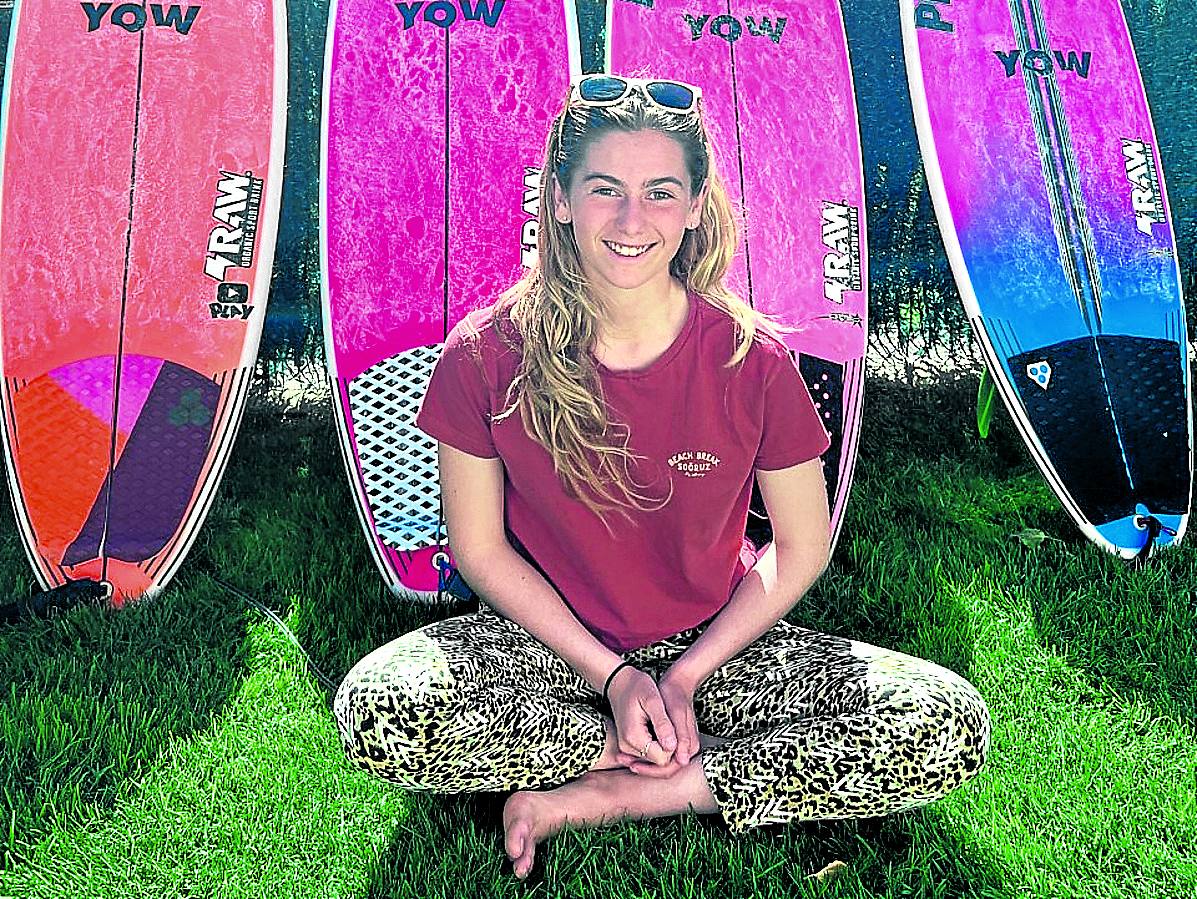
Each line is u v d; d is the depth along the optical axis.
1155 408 3.30
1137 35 3.82
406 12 3.28
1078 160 3.45
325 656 2.54
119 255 3.12
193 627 2.65
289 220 3.72
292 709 2.30
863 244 3.32
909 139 3.82
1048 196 3.41
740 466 2.00
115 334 3.09
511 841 1.82
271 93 3.23
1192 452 3.28
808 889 1.79
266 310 3.38
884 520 3.16
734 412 1.97
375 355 3.15
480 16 3.30
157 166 3.17
